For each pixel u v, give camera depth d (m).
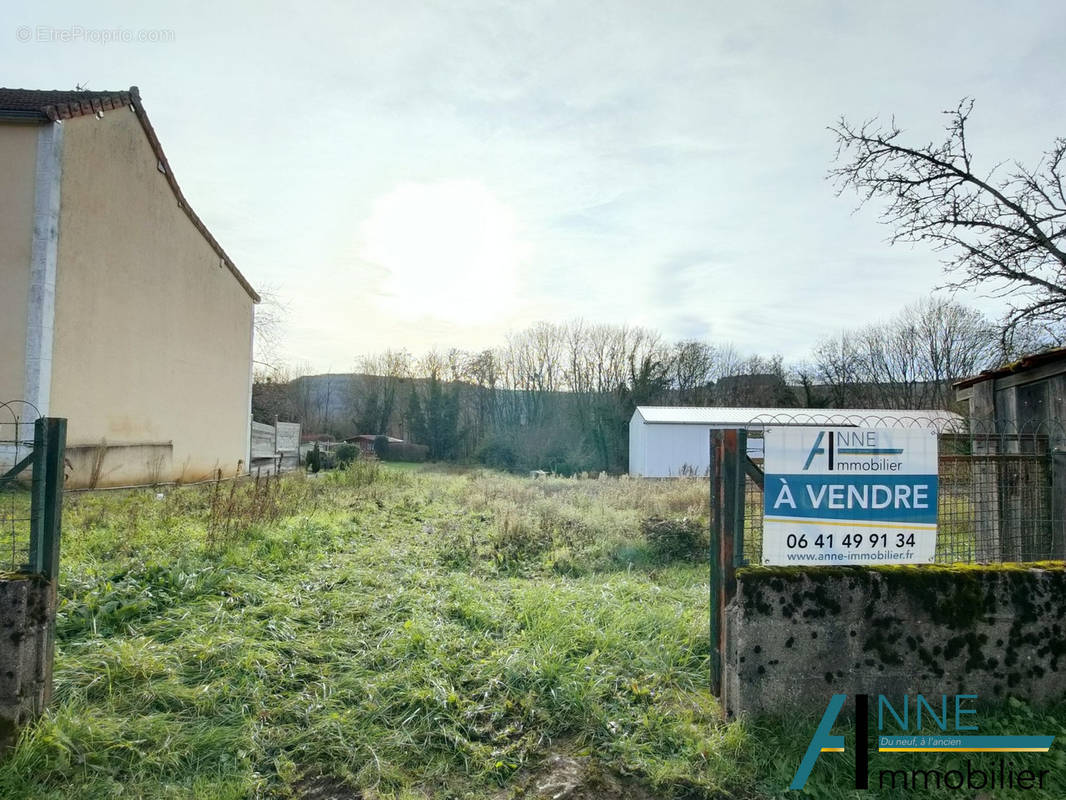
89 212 11.95
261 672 3.85
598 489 16.44
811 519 3.63
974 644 3.55
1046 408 5.79
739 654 3.43
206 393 16.80
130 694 3.55
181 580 5.32
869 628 3.49
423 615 4.97
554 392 48.31
